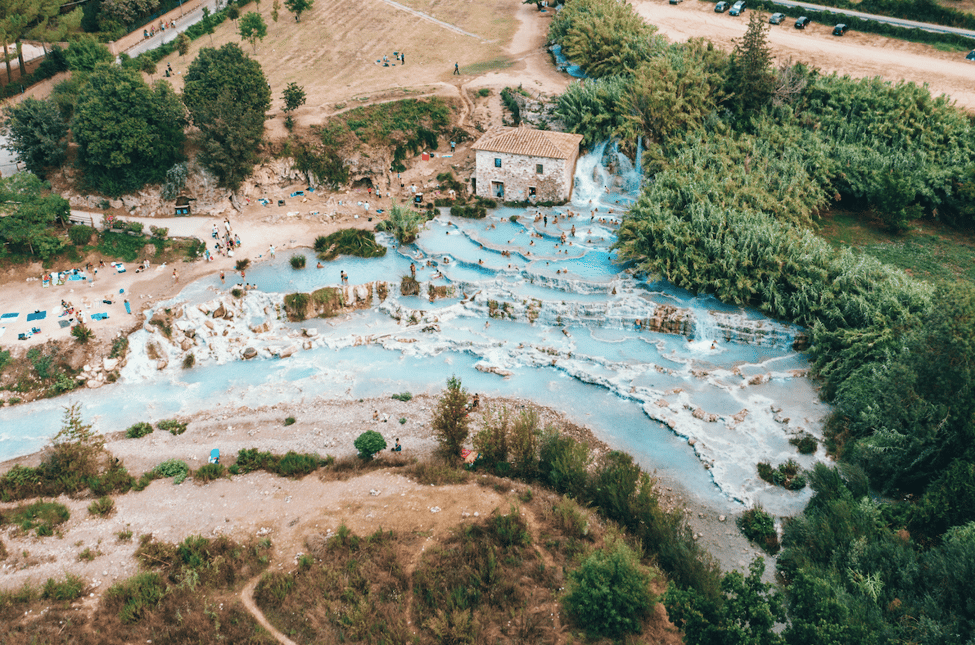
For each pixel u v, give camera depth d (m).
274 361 61.38
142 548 40.28
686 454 49.44
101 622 34.75
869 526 37.25
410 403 55.19
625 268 68.38
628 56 90.06
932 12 101.38
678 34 105.69
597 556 34.50
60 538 41.56
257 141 82.50
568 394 56.00
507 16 121.50
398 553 38.00
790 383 55.59
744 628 28.28
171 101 79.00
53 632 34.12
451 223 77.62
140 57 98.06
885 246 69.94
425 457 48.88
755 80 82.94
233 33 115.75
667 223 66.69
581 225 76.00
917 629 30.00
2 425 54.66
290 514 42.88
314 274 69.38
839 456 47.72
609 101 83.94
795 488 45.53
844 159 76.75
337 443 50.81
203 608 35.38
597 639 32.66
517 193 81.00
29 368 58.59
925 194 72.38
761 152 78.06
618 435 51.47
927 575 32.97
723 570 39.91
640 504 40.59
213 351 61.78
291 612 34.84
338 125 86.00
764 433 50.59
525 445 45.44
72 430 49.84
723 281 62.81
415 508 42.28
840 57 95.62
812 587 30.05
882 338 52.09
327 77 101.31
